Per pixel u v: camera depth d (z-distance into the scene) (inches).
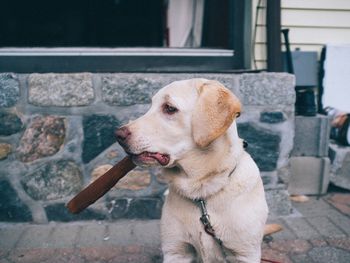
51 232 42.1
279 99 44.5
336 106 57.2
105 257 37.3
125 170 29.0
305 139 51.1
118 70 47.3
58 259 36.9
